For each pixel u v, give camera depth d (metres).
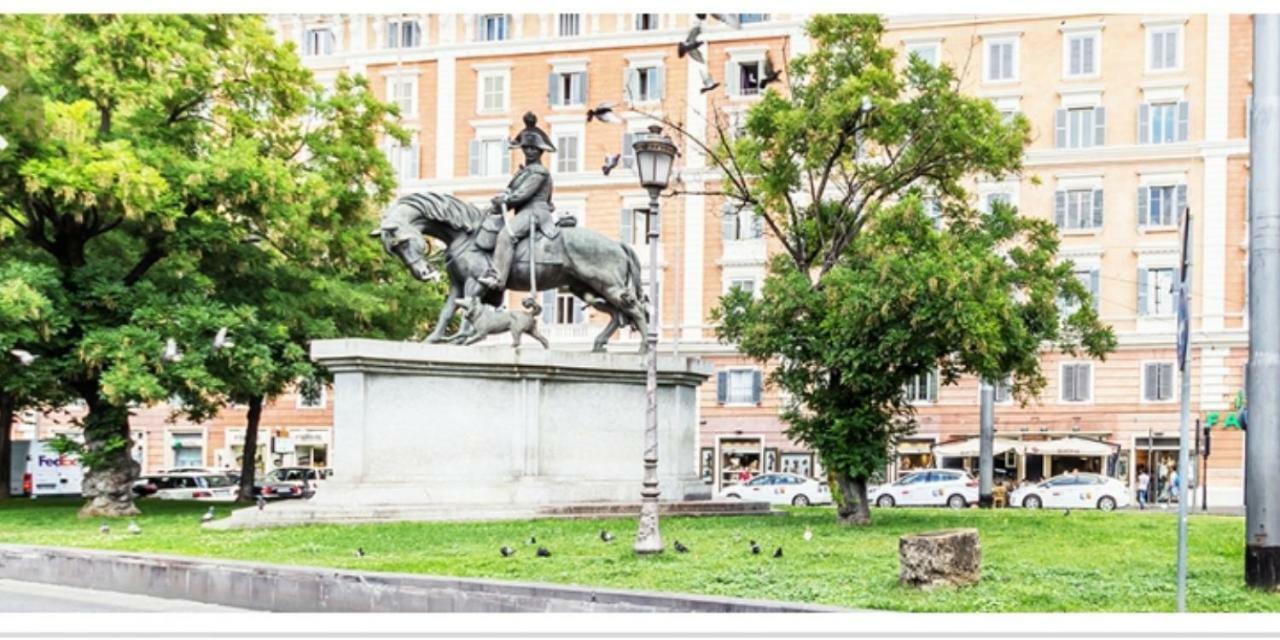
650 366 17.70
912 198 26.03
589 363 24.02
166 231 29.97
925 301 23.34
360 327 35.03
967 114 28.34
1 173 28.50
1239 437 58.19
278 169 30.59
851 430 24.53
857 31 29.14
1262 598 13.90
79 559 18.52
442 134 69.50
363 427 22.28
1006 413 62.06
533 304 23.67
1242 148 59.47
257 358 29.94
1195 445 55.84
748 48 64.88
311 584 15.83
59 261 30.77
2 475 43.00
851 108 27.86
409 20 70.56
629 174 66.75
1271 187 14.45
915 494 52.91
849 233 29.28
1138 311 60.75
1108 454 59.28
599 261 24.34
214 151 30.78
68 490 60.06
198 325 29.25
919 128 28.50
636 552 17.27
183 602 16.89
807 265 29.55
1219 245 59.59
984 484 45.91
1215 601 13.80
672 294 66.25
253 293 33.16
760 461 64.75
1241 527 23.23
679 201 66.25
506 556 17.02
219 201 30.34
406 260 23.22
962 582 14.55
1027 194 62.28
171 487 52.28
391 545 18.52
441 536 19.45
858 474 24.23
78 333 29.75
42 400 36.62
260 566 16.30
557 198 68.00
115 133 30.98
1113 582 14.95
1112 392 60.84
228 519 22.38
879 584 14.65
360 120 35.75
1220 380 58.88
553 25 68.94
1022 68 62.75
